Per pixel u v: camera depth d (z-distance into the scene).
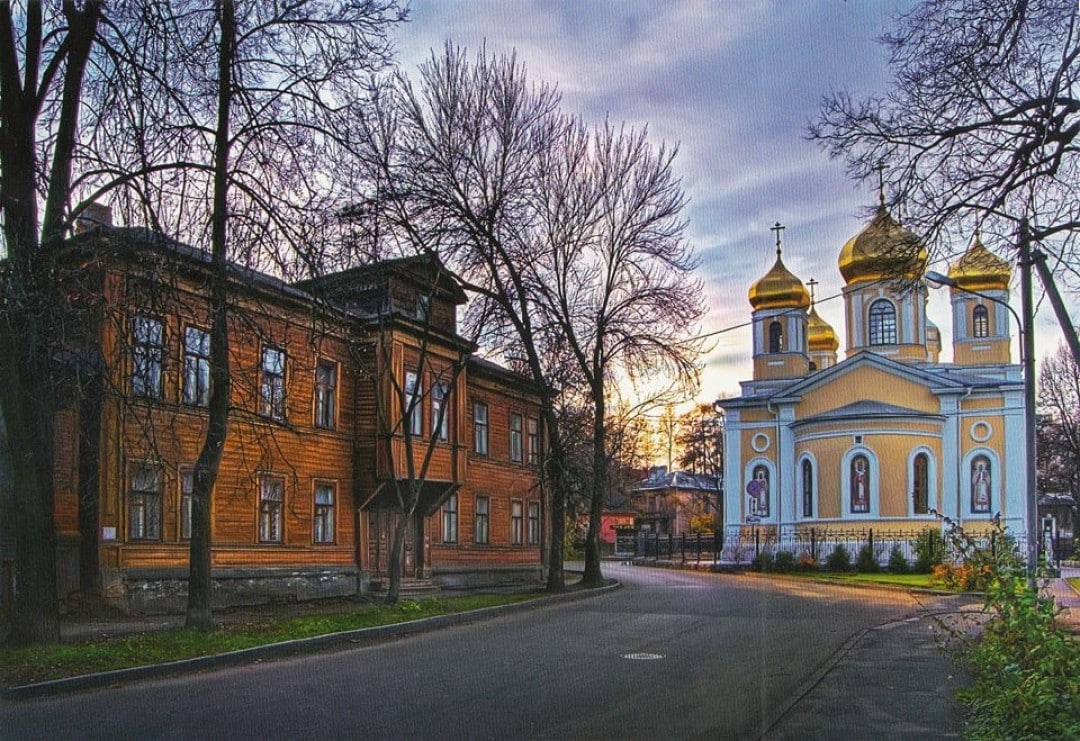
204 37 14.84
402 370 27.23
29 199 13.59
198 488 16.36
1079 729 7.01
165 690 11.55
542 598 25.42
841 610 22.78
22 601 13.61
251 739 8.91
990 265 13.64
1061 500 78.81
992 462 47.47
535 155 29.33
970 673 10.98
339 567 26.09
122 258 14.25
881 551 44.72
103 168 14.22
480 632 18.17
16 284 12.45
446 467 29.16
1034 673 8.05
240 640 14.94
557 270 31.36
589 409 35.00
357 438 27.11
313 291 17.91
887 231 13.34
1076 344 14.35
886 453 47.75
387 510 28.36
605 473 33.69
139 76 13.91
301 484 24.98
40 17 13.99
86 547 19.19
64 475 19.16
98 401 15.62
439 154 27.34
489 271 28.50
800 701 10.66
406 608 20.75
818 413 51.62
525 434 37.69
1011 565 10.77
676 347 32.12
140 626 17.08
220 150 15.88
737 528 52.84
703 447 83.44
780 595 28.25
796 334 56.47
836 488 48.69
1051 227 12.02
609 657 14.55
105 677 11.91
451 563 31.58
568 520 47.81
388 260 24.12
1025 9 10.69
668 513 87.25
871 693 11.13
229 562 22.53
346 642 16.38
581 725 9.62
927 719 9.70
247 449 23.23
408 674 12.86
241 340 20.02
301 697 11.08
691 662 14.02
